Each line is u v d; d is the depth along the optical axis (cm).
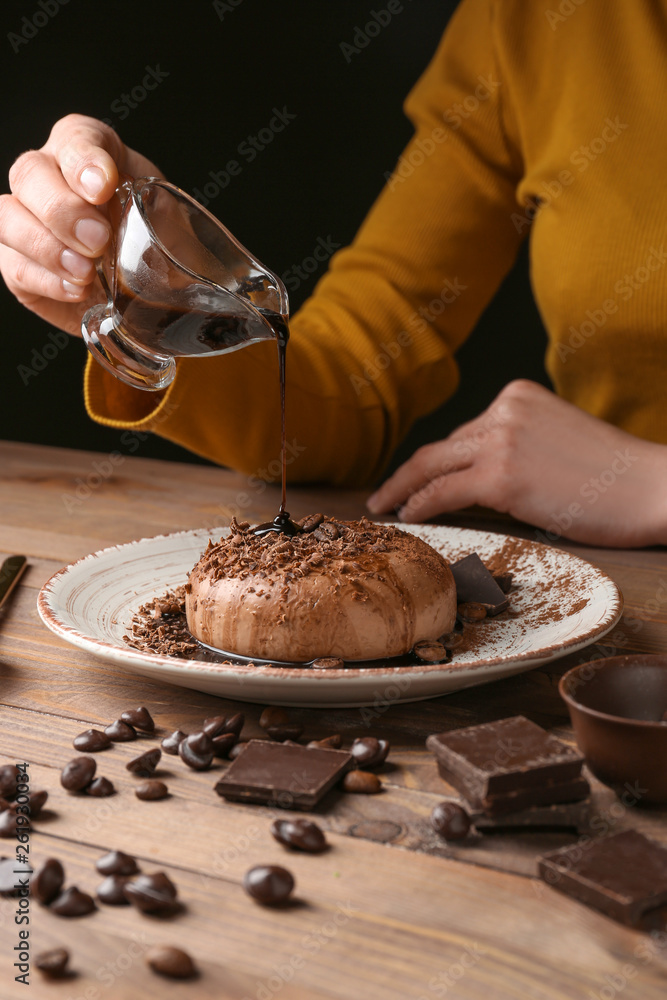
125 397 84
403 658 64
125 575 72
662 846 51
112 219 71
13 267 74
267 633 62
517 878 51
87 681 64
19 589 75
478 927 49
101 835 54
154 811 55
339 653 63
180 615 69
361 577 63
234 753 58
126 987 48
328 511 88
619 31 97
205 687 60
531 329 197
